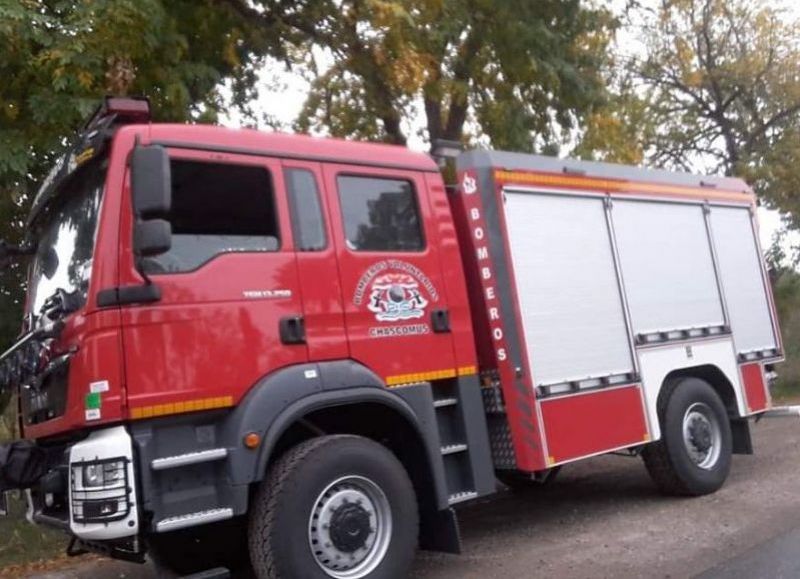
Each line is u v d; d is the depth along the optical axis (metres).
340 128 13.11
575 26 13.02
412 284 6.17
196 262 5.21
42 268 6.21
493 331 6.78
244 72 11.72
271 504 5.18
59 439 5.52
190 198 5.28
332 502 5.38
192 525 4.99
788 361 19.73
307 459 5.31
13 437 8.52
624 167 8.23
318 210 5.80
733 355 8.94
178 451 5.04
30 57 7.54
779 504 7.89
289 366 5.41
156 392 4.92
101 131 5.22
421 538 6.16
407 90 11.24
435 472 5.94
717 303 8.89
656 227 8.39
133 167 4.78
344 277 5.79
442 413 6.36
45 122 7.64
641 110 20.20
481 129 13.23
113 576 7.29
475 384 6.45
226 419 5.19
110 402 4.80
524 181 7.11
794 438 11.82
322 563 5.33
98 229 5.07
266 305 5.38
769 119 20.44
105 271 4.93
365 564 5.48
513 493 9.41
